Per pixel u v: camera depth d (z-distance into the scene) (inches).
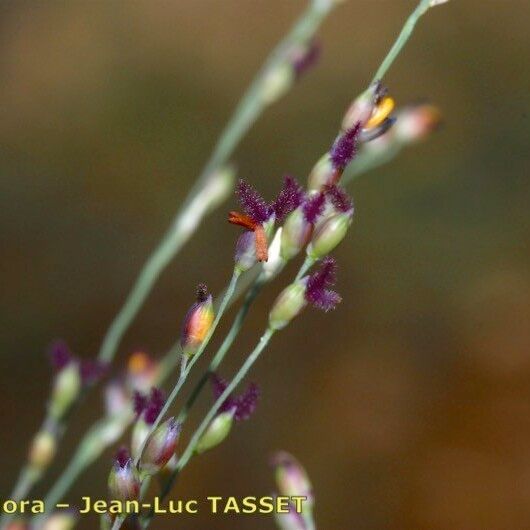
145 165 16.2
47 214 15.2
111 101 17.2
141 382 5.9
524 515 12.1
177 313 13.8
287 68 6.6
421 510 12.2
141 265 14.5
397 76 17.6
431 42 18.1
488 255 15.0
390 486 12.4
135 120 17.0
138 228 15.2
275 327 4.8
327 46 18.1
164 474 4.9
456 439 12.8
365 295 14.5
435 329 14.1
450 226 15.4
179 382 4.7
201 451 4.8
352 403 13.0
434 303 14.5
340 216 4.8
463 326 14.1
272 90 6.6
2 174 15.7
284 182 4.8
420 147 16.2
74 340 13.4
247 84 17.8
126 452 4.7
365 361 13.6
